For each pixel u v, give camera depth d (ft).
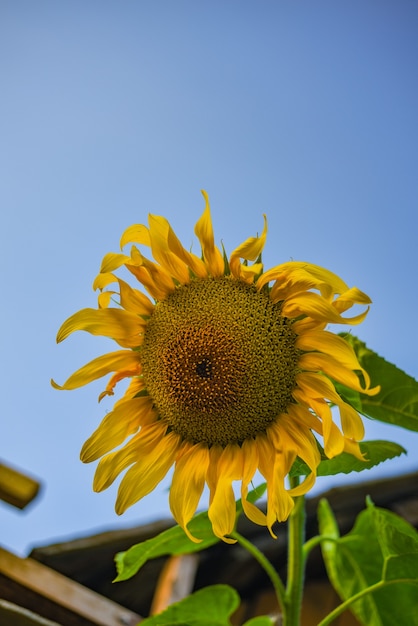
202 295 2.90
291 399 2.83
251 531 6.26
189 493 2.80
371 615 3.32
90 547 5.73
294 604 2.98
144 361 2.92
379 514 3.11
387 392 3.06
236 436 2.86
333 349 2.74
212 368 2.83
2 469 4.27
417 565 3.03
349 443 2.61
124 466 2.85
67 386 2.86
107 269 2.82
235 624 6.46
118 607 4.50
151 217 2.89
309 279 2.76
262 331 2.84
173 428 2.91
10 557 4.44
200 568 6.36
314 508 6.25
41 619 3.18
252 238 2.79
